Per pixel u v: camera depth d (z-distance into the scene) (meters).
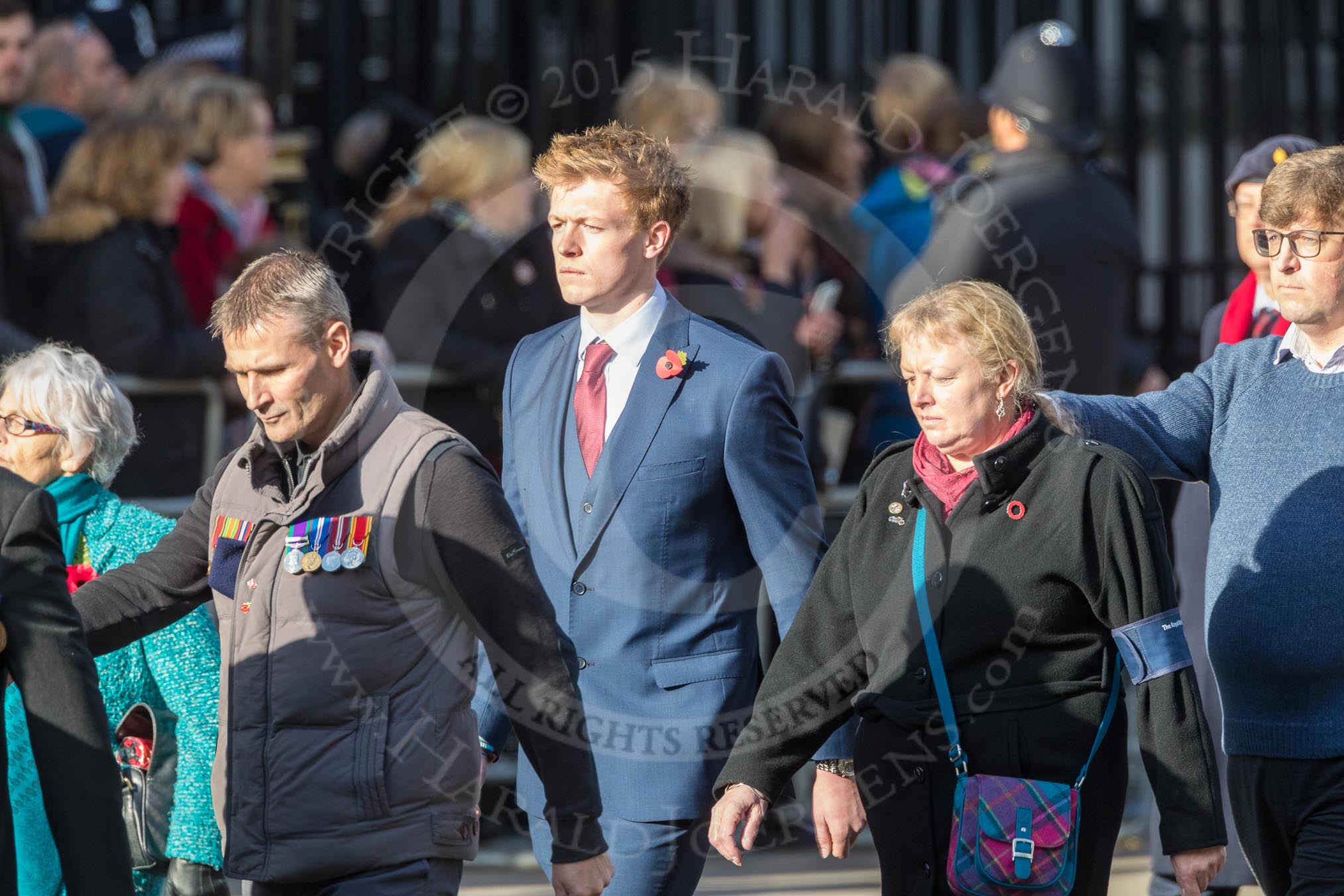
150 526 12.22
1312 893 11.45
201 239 19.44
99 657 11.73
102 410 12.10
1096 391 18.08
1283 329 15.20
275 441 10.66
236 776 10.55
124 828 9.97
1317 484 11.67
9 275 18.52
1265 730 11.80
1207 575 12.30
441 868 10.66
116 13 23.14
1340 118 25.12
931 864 11.07
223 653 10.80
